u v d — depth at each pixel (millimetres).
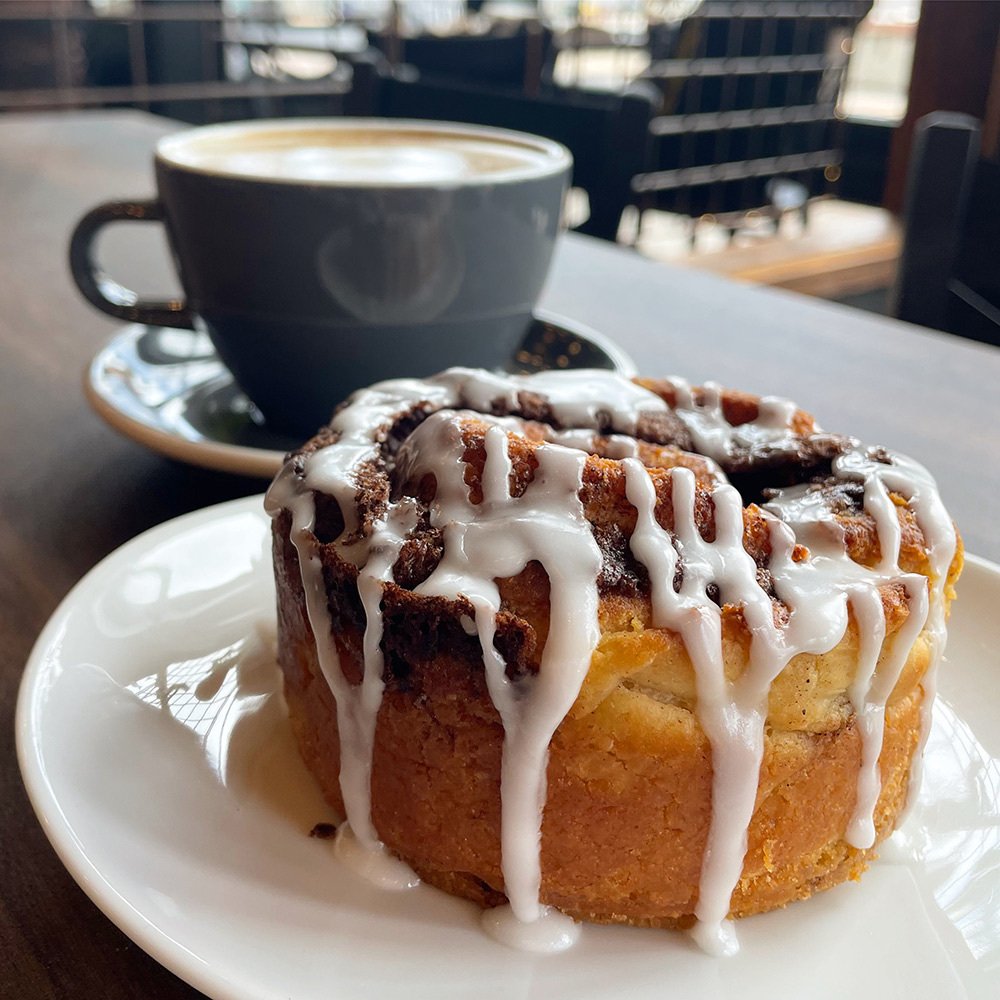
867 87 1240
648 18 1087
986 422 304
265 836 154
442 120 651
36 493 257
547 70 907
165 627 192
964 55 1000
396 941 140
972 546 236
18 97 1084
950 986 137
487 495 152
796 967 140
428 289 258
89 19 1116
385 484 163
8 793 167
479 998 132
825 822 153
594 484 153
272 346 264
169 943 129
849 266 890
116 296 289
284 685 179
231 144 294
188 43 1181
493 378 197
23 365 339
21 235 472
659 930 149
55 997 134
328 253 248
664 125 926
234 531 219
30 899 148
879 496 165
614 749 145
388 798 153
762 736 145
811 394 321
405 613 144
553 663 140
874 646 149
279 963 131
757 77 1004
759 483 186
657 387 204
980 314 486
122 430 251
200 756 166
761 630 143
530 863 147
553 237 279
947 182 474
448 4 1248
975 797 167
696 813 147
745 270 840
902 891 152
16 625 206
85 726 165
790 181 1055
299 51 1189
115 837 145
